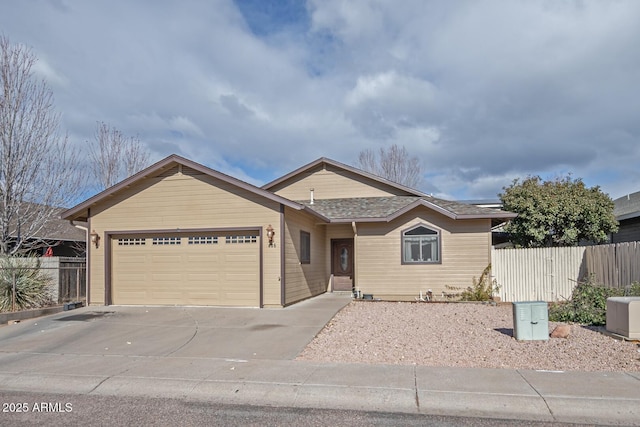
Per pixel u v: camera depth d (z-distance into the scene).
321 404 6.30
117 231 16.05
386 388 6.66
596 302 11.97
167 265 15.78
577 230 20.22
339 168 22.83
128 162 27.16
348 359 8.45
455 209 17.92
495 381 6.87
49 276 15.70
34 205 18.53
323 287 20.48
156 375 7.63
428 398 6.29
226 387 6.96
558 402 5.98
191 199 15.64
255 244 15.20
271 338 10.42
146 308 15.13
